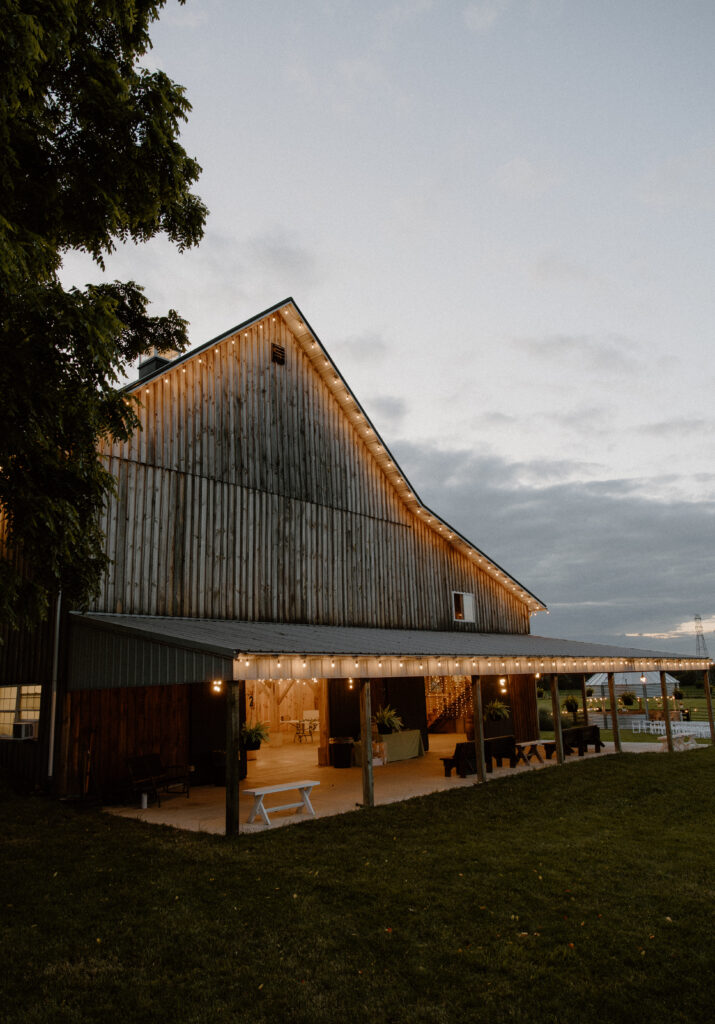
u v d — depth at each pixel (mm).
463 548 20906
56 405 6668
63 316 6520
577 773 13883
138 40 7945
